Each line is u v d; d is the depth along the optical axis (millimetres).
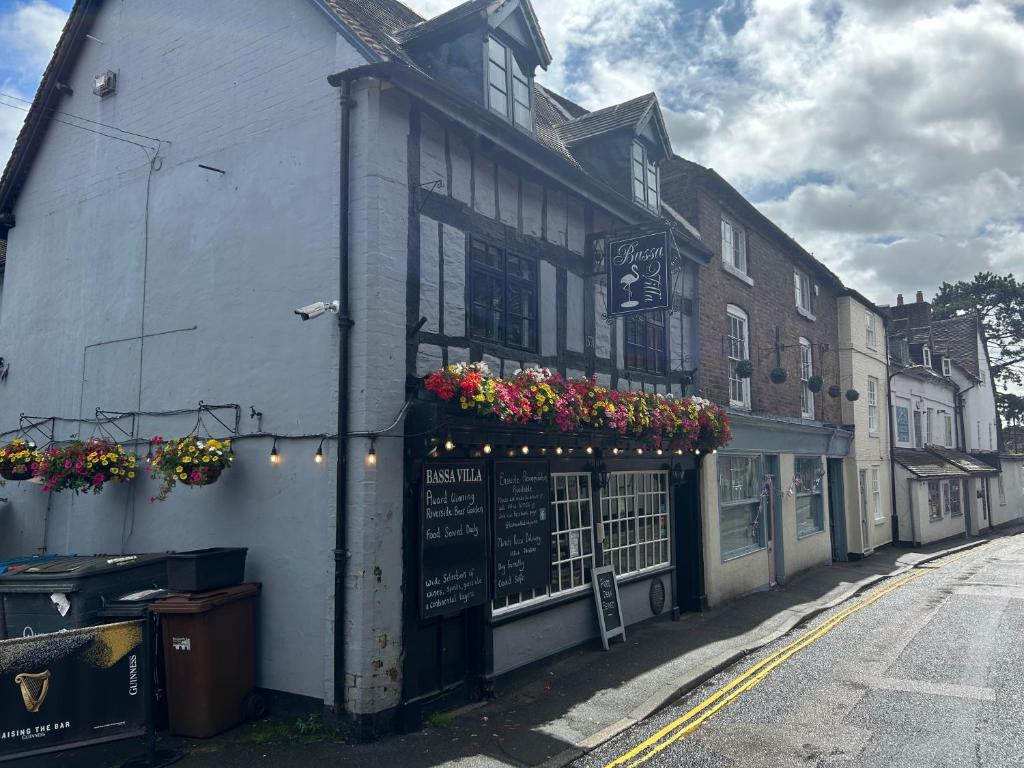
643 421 9398
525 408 7129
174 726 6297
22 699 5137
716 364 13180
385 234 6766
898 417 24578
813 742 6359
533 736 6422
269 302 7297
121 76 9086
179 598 6312
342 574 6395
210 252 7871
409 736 6371
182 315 8039
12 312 10172
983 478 31188
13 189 10211
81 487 7828
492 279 8172
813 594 13922
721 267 13727
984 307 50562
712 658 9000
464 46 8258
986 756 5969
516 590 7926
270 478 7059
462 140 7805
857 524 19516
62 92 9727
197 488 7594
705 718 7035
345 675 6309
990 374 37875
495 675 7617
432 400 6668
